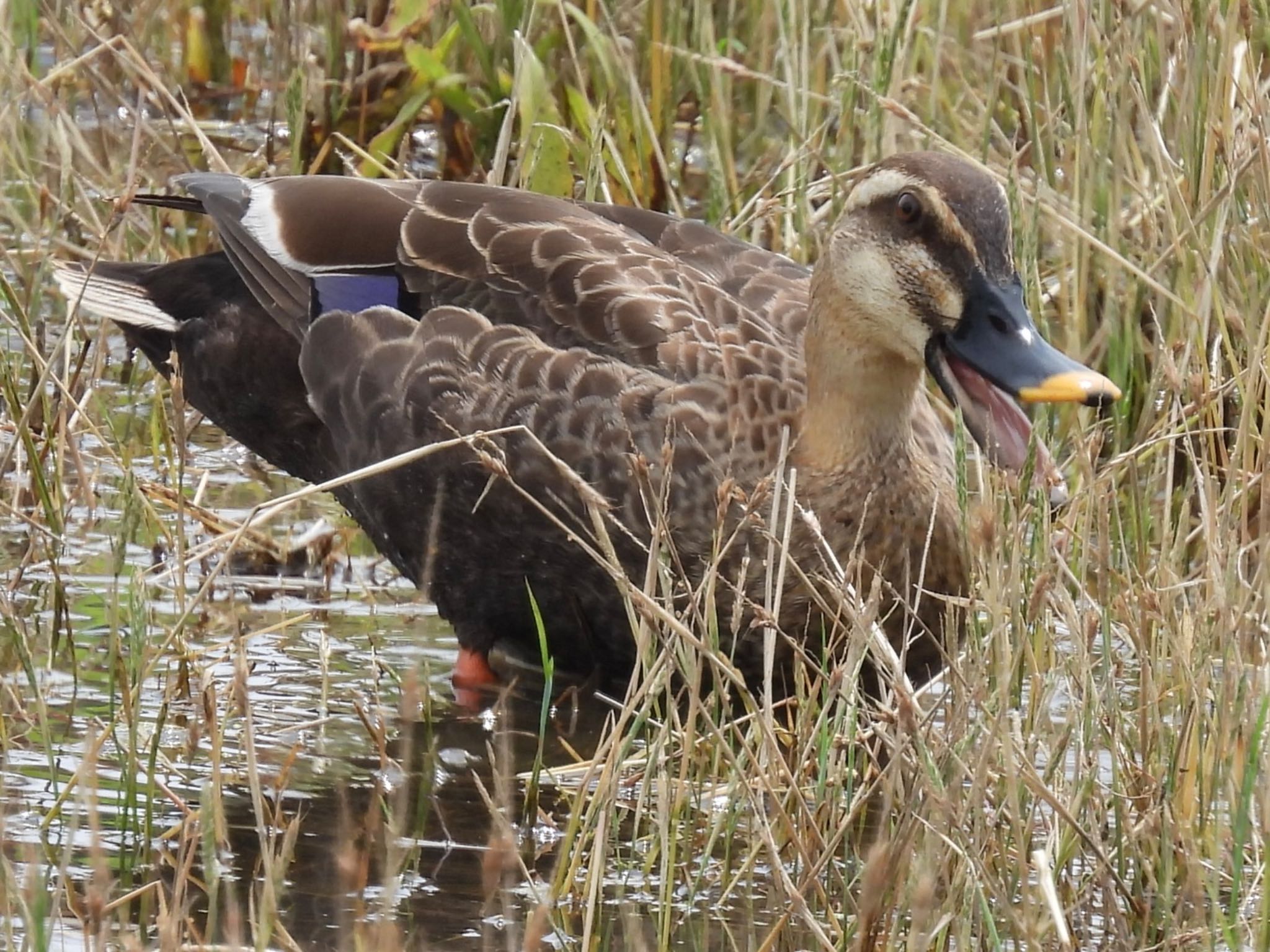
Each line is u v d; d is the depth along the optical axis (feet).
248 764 26.27
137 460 41.04
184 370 38.70
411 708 25.70
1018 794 26.55
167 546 37.35
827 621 32.40
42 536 36.32
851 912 25.88
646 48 47.70
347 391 35.42
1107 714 28.43
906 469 32.89
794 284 36.22
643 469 29.14
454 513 34.40
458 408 33.96
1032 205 37.86
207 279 38.29
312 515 39.83
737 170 48.11
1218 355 36.24
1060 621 33.94
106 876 23.00
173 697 31.71
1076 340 40.32
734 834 27.40
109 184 46.65
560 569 33.76
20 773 29.07
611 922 26.00
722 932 25.82
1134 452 33.96
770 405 33.24
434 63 46.91
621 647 34.22
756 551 32.40
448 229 35.81
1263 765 26.27
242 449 42.75
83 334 42.73
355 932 24.79
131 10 52.75
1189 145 38.29
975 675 27.17
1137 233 41.34
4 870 24.54
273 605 36.52
